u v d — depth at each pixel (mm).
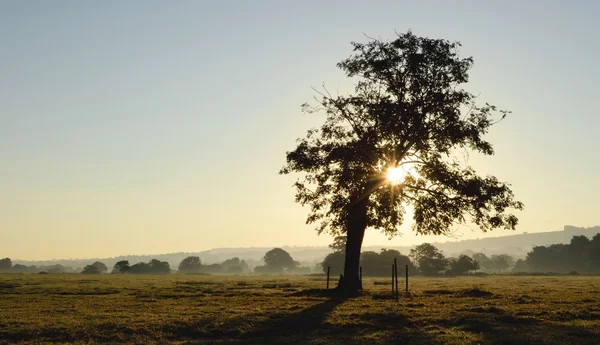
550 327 23125
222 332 22703
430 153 41312
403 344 19859
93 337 21812
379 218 39844
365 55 41938
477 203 39969
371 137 39625
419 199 42000
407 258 169125
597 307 30109
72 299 39594
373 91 41750
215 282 75562
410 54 40500
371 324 24000
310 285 63000
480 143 40281
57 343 20719
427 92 40406
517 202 40719
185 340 21375
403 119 39906
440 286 60656
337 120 41938
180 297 41438
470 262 170875
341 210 40469
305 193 41750
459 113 40594
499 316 26047
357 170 39375
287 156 40812
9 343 20766
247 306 32031
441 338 20719
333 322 24672
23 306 33688
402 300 35250
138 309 31297
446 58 40344
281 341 20656
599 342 19734
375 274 161750
